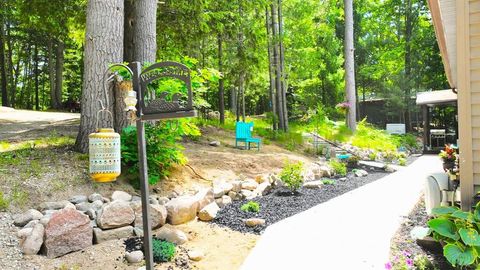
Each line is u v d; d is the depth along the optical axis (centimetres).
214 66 1491
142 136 300
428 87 2509
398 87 2603
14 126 1127
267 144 1257
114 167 277
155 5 832
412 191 738
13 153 634
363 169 1148
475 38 412
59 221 409
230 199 662
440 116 2027
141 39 809
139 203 498
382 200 657
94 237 435
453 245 337
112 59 654
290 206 635
